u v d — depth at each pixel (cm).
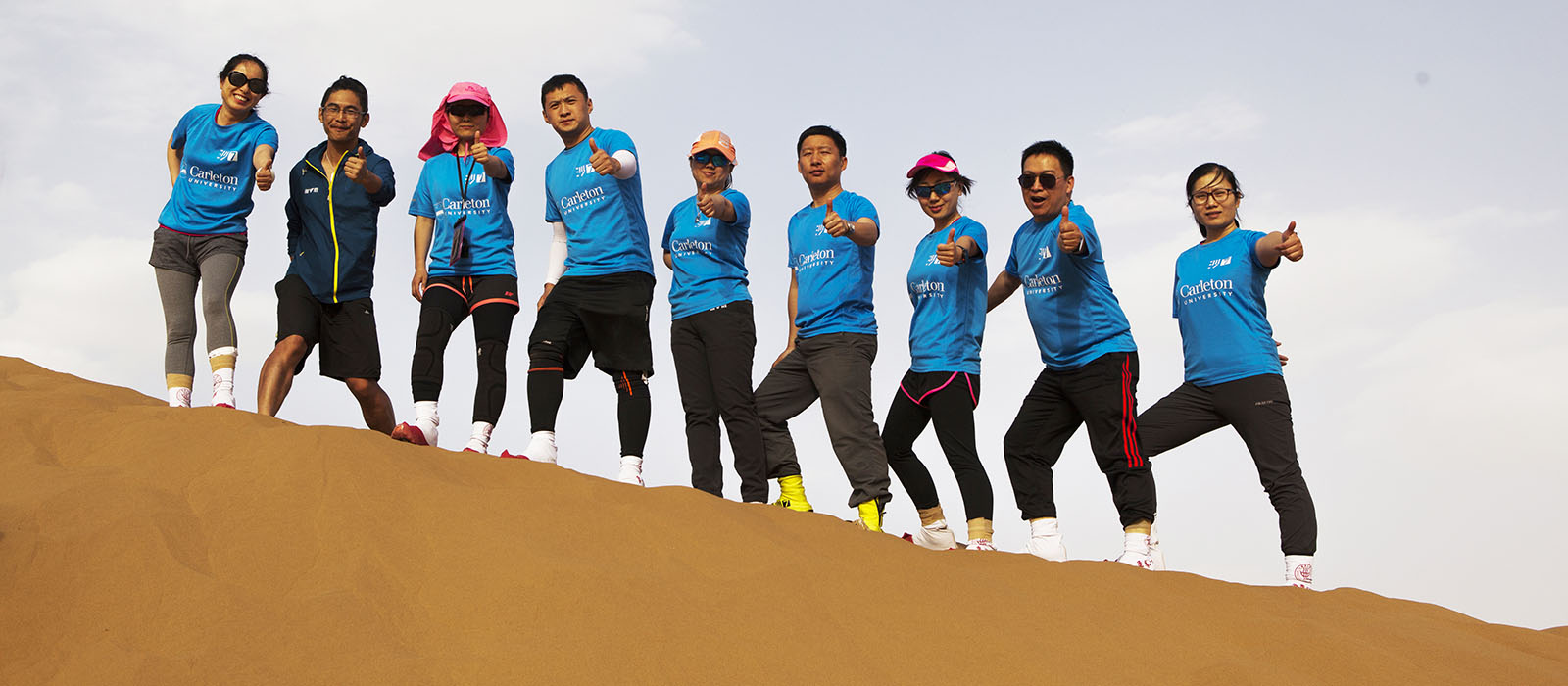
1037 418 654
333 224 632
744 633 388
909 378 656
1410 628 503
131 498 412
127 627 358
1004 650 411
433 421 602
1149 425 673
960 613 432
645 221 639
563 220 647
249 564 395
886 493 638
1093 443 631
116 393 665
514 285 630
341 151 642
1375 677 432
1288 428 642
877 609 424
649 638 373
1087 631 437
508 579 392
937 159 666
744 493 632
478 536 417
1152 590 494
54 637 354
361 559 399
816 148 676
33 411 504
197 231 635
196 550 397
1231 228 682
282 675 341
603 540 439
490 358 609
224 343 626
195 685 332
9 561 371
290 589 388
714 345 640
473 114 643
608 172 597
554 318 611
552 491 477
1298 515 629
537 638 368
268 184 601
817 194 688
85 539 385
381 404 651
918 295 660
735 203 651
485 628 374
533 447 582
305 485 432
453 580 395
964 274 652
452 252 622
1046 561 518
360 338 636
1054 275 635
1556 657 505
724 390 636
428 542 415
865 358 649
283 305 625
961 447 636
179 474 445
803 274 668
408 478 450
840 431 641
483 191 638
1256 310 658
